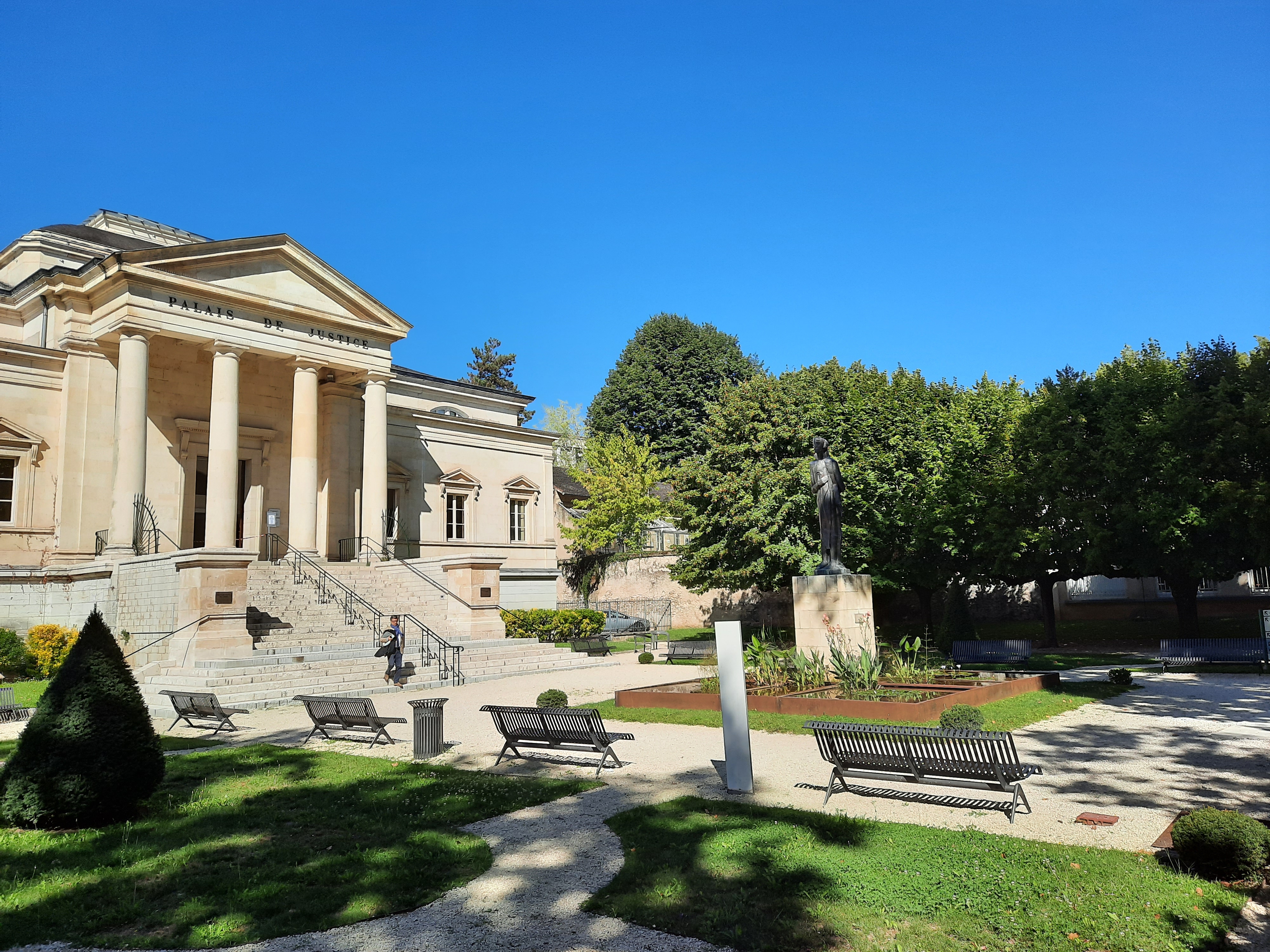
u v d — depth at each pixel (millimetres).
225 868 8078
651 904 6934
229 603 22531
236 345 31359
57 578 28125
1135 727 15281
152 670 22562
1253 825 7434
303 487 33000
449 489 44281
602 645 31656
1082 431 33156
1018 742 14031
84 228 38500
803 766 12281
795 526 35250
